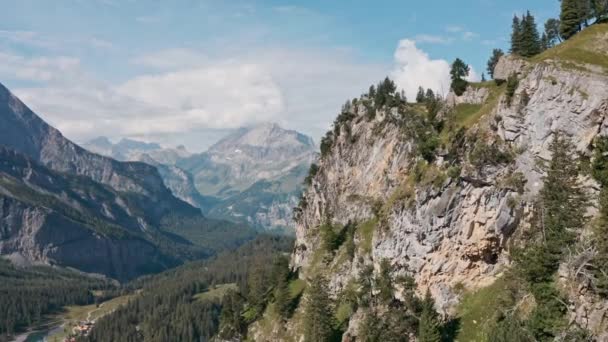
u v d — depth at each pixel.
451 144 116.44
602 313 73.75
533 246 90.38
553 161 93.31
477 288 106.25
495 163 105.81
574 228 85.50
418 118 146.88
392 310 115.88
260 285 189.25
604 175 86.75
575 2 128.88
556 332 76.81
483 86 142.75
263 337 164.25
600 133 93.12
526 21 152.38
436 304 110.44
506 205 102.62
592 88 94.81
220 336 193.12
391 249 123.94
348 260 147.00
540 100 101.56
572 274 78.81
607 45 105.31
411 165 139.50
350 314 132.25
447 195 111.62
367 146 173.75
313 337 129.75
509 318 87.56
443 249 112.25
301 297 160.25
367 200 159.12
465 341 97.12
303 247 185.62
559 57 103.25
